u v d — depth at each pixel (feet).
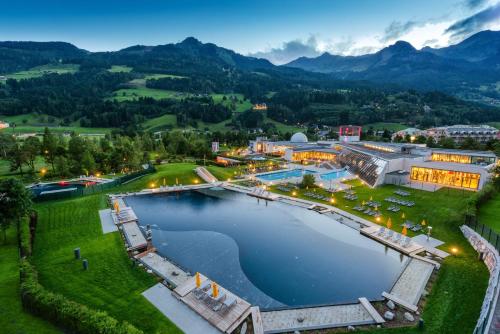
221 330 74.84
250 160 347.15
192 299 86.63
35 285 81.15
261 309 84.74
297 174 273.75
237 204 193.57
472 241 116.88
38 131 589.32
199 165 310.65
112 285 93.76
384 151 289.53
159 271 103.60
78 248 111.24
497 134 533.55
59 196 192.44
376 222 149.38
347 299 92.32
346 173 260.01
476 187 196.03
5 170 290.56
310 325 77.30
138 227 144.56
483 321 64.03
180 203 196.54
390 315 78.64
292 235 141.90
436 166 214.69
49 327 72.33
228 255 122.42
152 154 418.72
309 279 104.12
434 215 151.64
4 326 72.59
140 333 61.67
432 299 85.30
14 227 135.13
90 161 277.85
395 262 113.09
